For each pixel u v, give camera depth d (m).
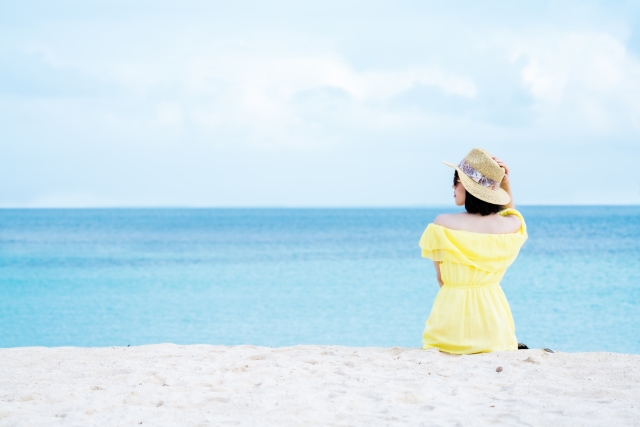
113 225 102.62
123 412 3.26
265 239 59.44
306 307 17.00
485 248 4.75
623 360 4.45
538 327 13.41
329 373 4.23
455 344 4.84
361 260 33.78
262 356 4.92
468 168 4.90
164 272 27.94
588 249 39.53
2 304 18.30
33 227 94.62
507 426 3.04
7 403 3.44
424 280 23.77
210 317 15.55
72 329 14.13
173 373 4.19
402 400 3.54
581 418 3.12
